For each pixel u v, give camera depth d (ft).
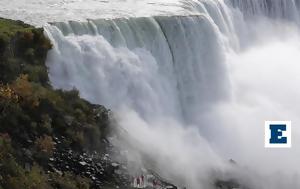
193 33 497.05
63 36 407.64
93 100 399.85
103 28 441.68
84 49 412.57
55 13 479.41
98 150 331.77
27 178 277.23
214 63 516.32
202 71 507.71
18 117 309.83
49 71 384.06
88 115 349.61
